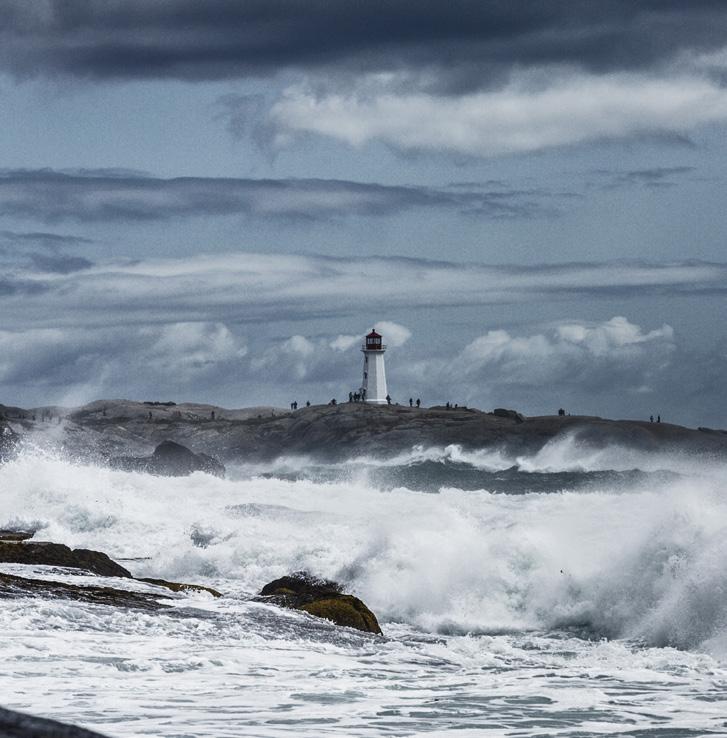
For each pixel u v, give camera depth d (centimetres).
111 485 15125
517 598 8588
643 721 4556
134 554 11638
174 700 4709
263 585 9812
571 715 4653
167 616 6850
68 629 6250
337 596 7850
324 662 5816
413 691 5109
